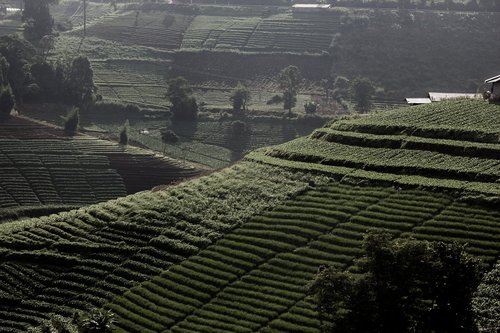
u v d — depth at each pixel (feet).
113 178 569.64
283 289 284.20
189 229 337.52
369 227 306.96
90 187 554.87
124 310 292.81
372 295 241.14
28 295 314.55
